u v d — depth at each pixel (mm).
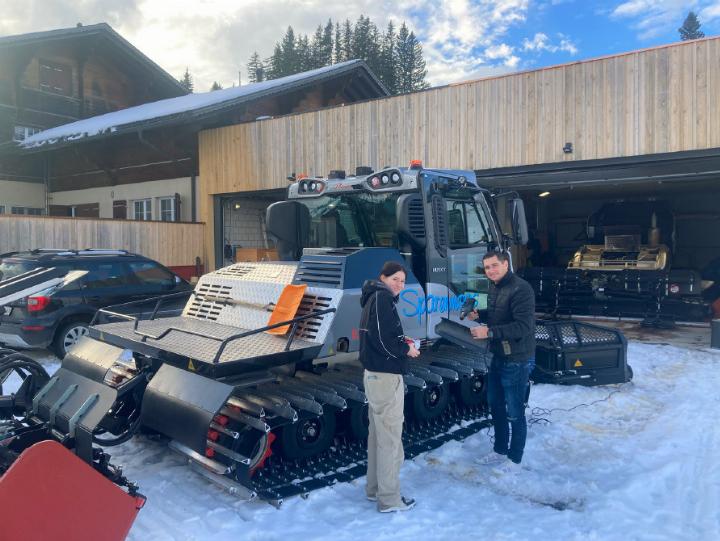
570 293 12758
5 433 3709
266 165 13523
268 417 4020
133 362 5102
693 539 3527
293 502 3973
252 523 3686
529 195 16031
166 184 16188
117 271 8961
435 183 5375
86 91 21219
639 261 12727
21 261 8359
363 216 5684
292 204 6070
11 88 18938
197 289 5625
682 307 11656
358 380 4691
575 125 9617
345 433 4816
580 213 19312
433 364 5441
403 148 11445
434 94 11039
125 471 4566
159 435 5262
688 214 17859
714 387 6992
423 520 3754
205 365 3750
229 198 15008
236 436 3873
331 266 4613
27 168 18828
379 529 3611
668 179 10922
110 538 2957
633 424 5723
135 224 13383
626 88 9172
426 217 5230
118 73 22250
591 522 3746
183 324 5129
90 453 3430
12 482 2693
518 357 4473
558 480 4398
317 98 19500
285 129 13156
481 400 5941
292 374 4582
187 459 4586
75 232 12406
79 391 3871
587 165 9562
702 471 4527
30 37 18234
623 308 12258
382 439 3844
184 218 15836
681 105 8758
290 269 4973
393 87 59500
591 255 13500
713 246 18516
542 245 18281
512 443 4637
